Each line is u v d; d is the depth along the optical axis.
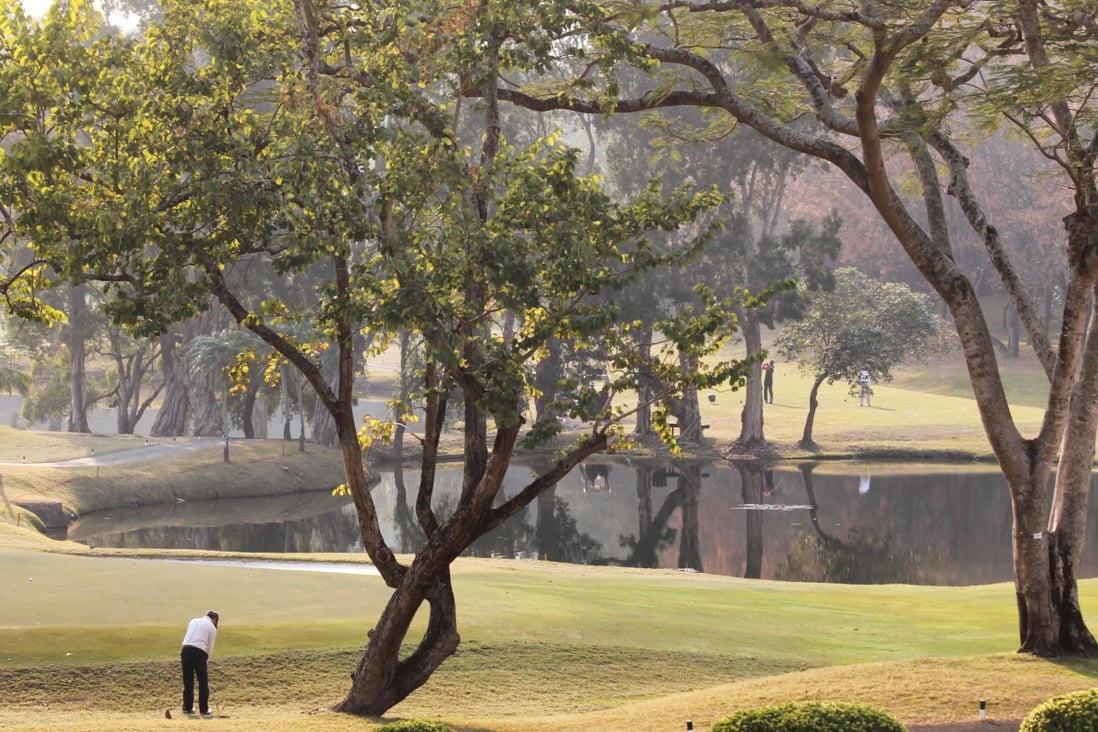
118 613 40.25
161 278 27.80
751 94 38.62
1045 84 29.73
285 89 28.45
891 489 117.50
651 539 91.69
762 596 52.84
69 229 27.28
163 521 101.62
